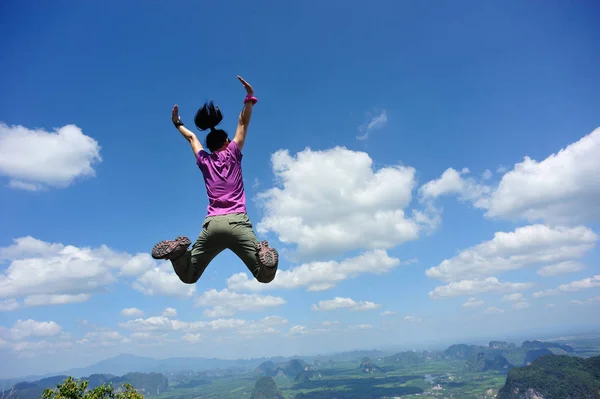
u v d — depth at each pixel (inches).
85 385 874.8
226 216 160.6
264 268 152.8
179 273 157.6
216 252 166.9
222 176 169.5
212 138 185.2
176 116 202.4
